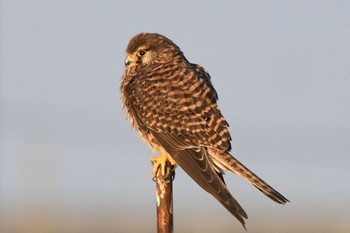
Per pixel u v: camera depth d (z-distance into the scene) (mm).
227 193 12578
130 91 13977
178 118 13445
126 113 14141
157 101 13633
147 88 13812
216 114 13445
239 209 12336
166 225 11969
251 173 12844
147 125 13625
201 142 13242
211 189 12656
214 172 12938
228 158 13031
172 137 13414
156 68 14055
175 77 13773
